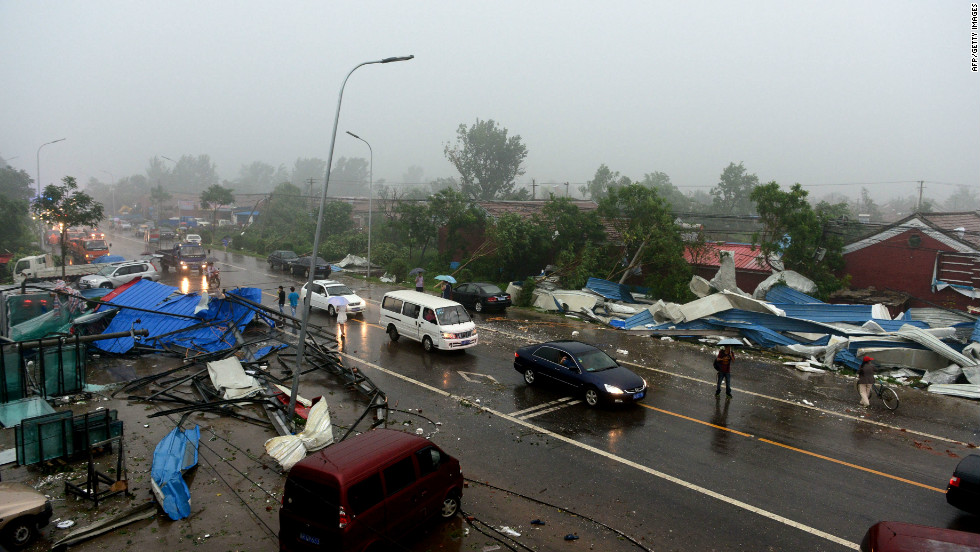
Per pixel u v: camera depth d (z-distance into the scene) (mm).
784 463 10648
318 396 12992
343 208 52406
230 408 13109
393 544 7402
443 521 8461
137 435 11570
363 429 12070
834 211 32875
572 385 14094
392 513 7297
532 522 8430
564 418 12930
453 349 18141
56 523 8211
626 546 7863
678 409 13656
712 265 28859
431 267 39562
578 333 22250
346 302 20547
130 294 21484
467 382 15602
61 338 13781
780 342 19875
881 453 11195
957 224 25531
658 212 28016
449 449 11117
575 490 9500
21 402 12203
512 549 7730
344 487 6711
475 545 7824
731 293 22125
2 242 44062
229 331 19359
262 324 21562
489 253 33969
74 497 9031
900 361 16875
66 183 32219
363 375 15492
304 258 38781
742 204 65062
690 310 22562
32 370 14305
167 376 15609
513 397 14383
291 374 16094
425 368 16938
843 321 20938
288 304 27203
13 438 11109
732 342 20250
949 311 20703
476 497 9227
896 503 9164
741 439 11805
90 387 14383
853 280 25109
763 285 24281
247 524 8352
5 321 18109
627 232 28969
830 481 9922
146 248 55531
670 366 17688
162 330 18781
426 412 13211
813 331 20031
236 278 36719
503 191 75750
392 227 45844
